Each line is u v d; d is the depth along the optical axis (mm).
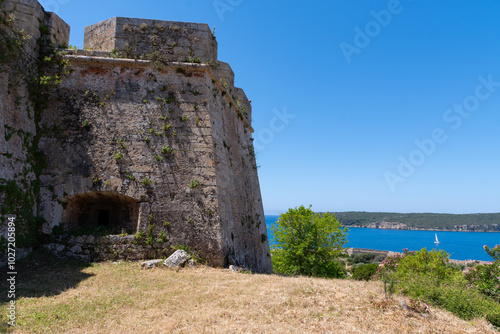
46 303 7277
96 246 11828
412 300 8305
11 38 11227
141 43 14328
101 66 13766
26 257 10805
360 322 6711
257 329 6039
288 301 7699
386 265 17859
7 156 10531
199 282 9562
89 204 13703
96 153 12812
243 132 20875
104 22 14734
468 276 13250
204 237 12711
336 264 23578
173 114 13766
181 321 6406
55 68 13344
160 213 12609
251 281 9797
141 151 13094
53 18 13703
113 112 13336
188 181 13156
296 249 22578
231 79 18703
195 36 14859
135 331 5922
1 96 10617
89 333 5781
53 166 12453
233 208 15648
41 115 12812
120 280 9523
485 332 7121
